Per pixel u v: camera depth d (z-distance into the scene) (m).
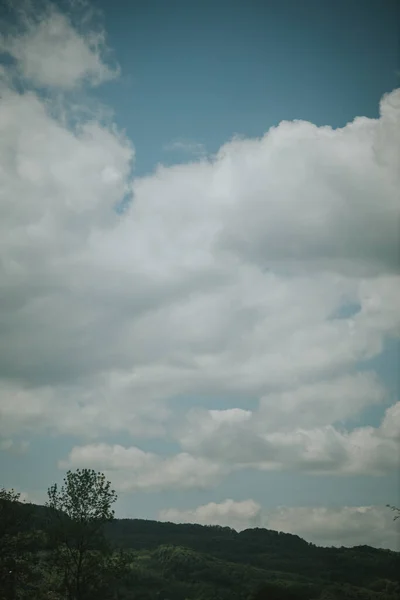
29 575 76.62
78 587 75.44
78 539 77.31
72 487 80.81
